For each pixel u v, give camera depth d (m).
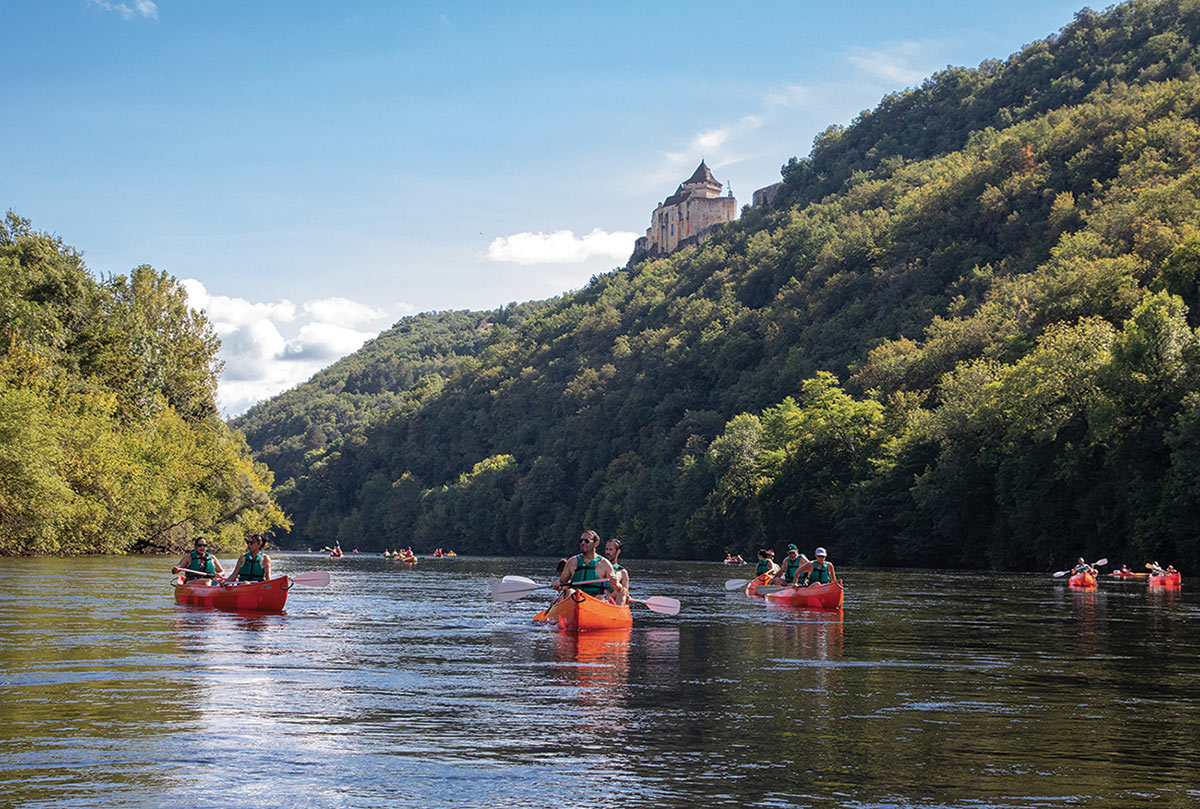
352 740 6.76
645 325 181.75
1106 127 116.88
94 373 56.75
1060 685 9.88
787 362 120.38
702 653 12.10
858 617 18.83
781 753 6.54
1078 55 170.00
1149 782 5.91
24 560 37.81
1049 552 55.50
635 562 83.25
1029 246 109.38
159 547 54.38
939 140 186.38
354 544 171.12
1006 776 6.02
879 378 92.31
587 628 14.43
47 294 58.94
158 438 55.69
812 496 75.75
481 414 180.25
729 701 8.51
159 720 7.33
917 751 6.66
